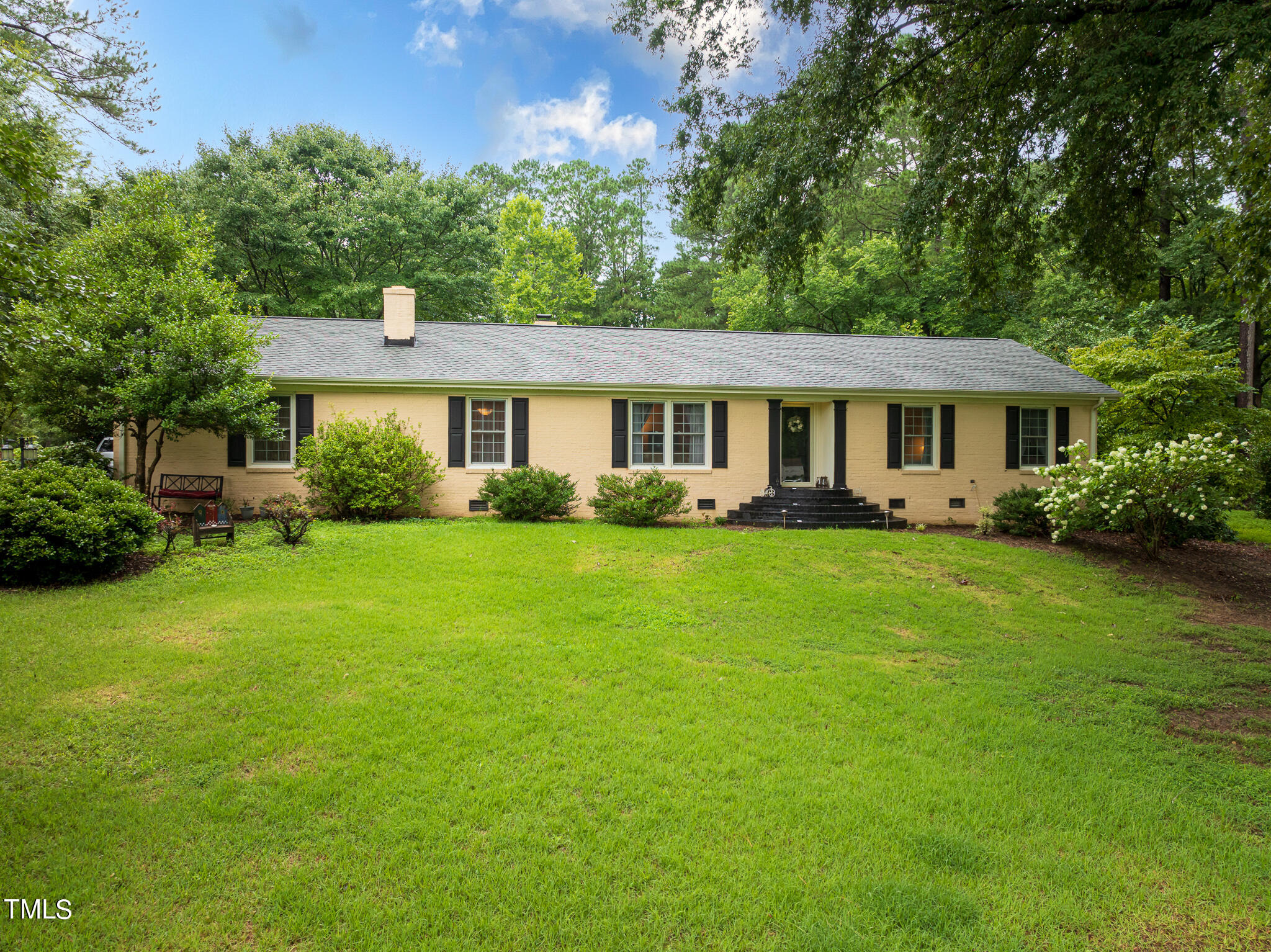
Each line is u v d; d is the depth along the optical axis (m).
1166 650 7.64
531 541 11.59
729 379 15.77
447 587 8.88
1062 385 16.38
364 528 12.50
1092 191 10.12
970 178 9.99
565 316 40.03
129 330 11.91
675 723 5.12
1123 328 22.17
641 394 15.41
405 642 6.71
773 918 3.04
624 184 45.41
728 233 11.10
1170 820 4.03
